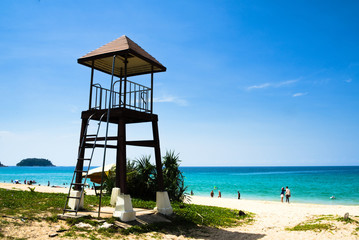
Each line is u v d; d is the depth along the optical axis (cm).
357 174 14538
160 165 1283
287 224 1473
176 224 1162
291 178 11412
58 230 860
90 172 2155
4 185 2592
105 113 1157
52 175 14912
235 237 1101
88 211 1159
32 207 1105
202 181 9988
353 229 1180
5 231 775
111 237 876
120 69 1472
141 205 1484
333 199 4791
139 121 1337
